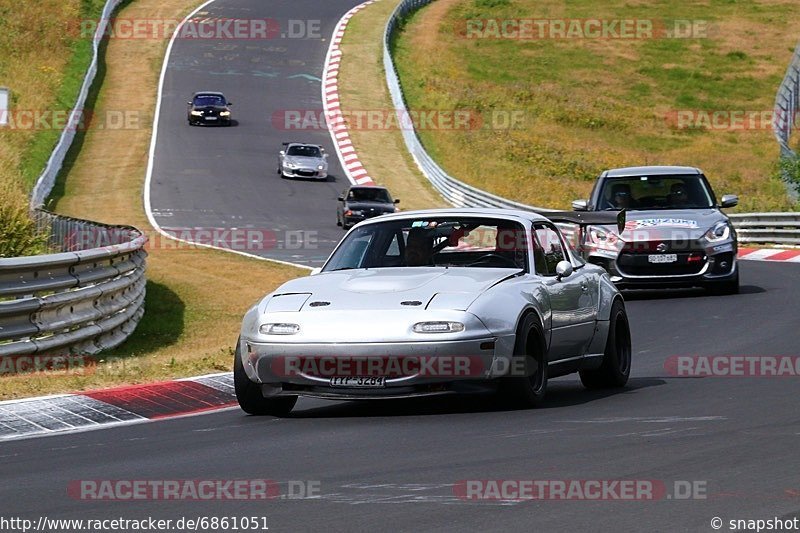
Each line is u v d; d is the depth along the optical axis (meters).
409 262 35.28
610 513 19.80
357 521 19.58
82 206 136.50
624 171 71.50
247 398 32.91
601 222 66.81
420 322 30.78
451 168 171.50
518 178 166.00
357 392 31.02
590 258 66.44
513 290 32.72
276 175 163.38
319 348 30.95
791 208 121.50
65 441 29.14
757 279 77.31
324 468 24.38
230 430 30.45
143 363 43.75
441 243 35.59
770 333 51.53
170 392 37.03
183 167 163.88
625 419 30.19
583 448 25.86
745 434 27.30
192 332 61.62
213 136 185.12
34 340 44.56
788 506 20.03
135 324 59.78
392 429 29.50
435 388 30.97
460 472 23.47
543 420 30.25
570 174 173.75
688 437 27.05
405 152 181.38
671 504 20.33
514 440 27.12
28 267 44.50
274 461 25.42
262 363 31.67
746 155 193.38
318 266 91.50
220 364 43.00
